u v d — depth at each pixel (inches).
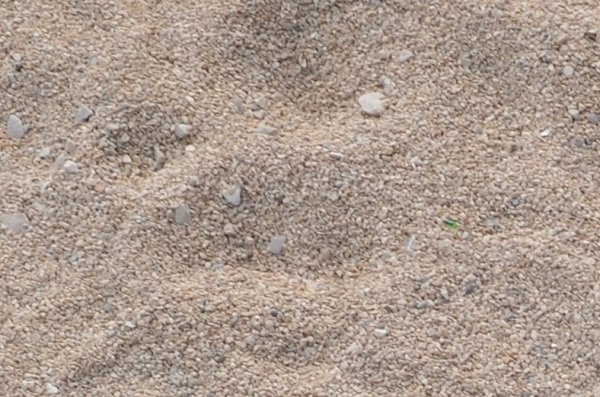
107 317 168.9
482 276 172.9
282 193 179.6
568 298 171.0
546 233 175.9
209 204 178.2
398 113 186.4
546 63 189.9
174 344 166.9
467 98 188.1
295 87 191.5
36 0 194.5
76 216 177.0
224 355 166.6
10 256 174.1
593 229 176.6
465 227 177.0
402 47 192.7
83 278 171.9
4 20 193.3
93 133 183.0
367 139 183.3
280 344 167.9
